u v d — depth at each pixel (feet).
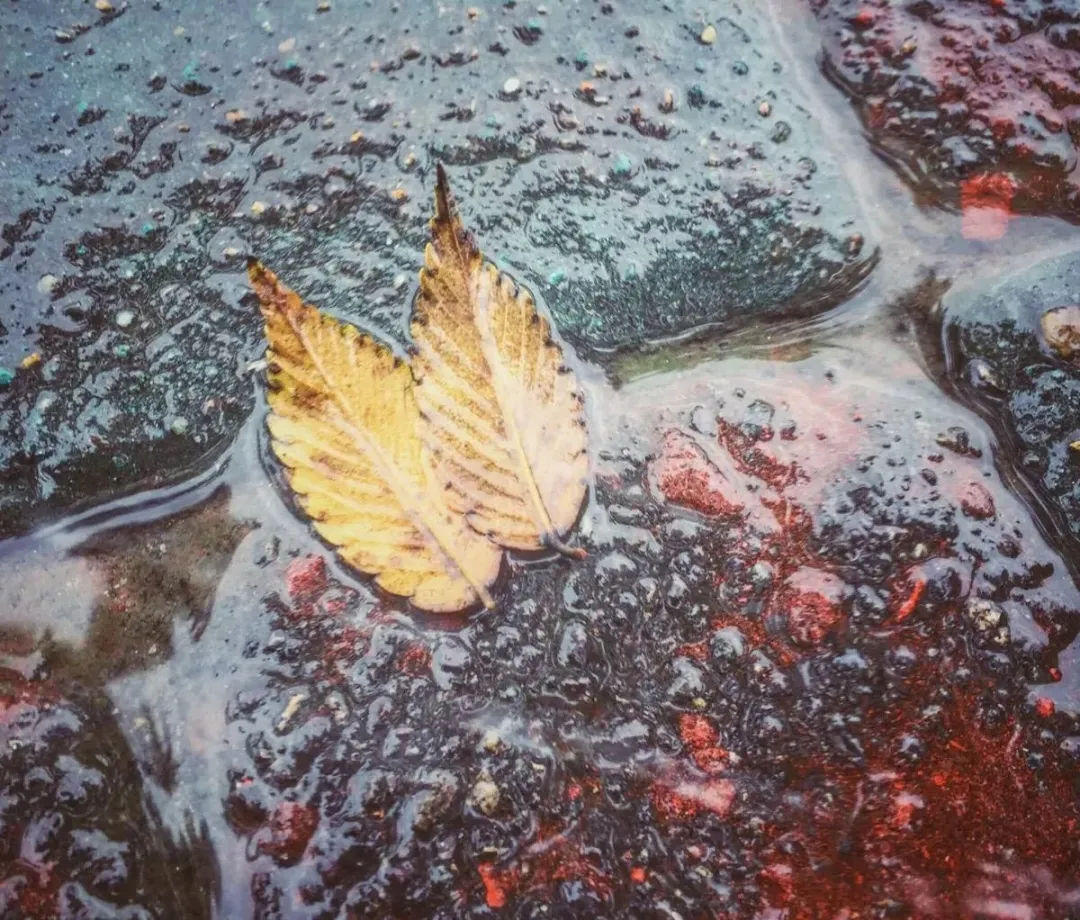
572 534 0.73
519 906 0.67
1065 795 0.69
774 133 0.82
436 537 0.71
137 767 0.69
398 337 0.77
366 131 0.82
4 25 0.85
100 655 0.72
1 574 0.74
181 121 0.83
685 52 0.84
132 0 0.86
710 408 0.76
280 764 0.69
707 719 0.70
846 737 0.69
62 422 0.76
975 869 0.67
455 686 0.70
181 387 0.77
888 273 0.80
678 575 0.73
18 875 0.67
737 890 0.67
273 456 0.75
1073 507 0.75
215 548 0.74
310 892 0.67
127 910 0.67
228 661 0.71
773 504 0.74
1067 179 0.81
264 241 0.80
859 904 0.67
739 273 0.79
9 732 0.70
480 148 0.82
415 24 0.85
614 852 0.68
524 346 0.73
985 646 0.71
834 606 0.72
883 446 0.75
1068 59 0.83
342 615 0.72
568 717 0.70
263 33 0.85
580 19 0.85
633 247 0.80
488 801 0.68
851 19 0.84
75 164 0.82
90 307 0.79
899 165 0.82
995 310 0.78
